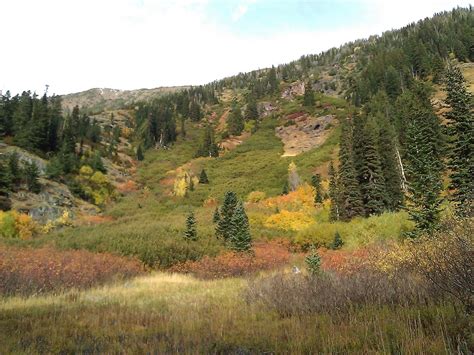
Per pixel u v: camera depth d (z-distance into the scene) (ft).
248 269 66.64
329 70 520.01
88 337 20.48
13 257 53.42
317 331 17.88
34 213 170.30
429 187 56.59
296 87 465.88
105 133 369.91
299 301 24.85
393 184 122.31
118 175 270.26
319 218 136.77
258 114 410.72
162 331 21.11
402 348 13.24
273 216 135.54
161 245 81.71
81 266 54.39
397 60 343.26
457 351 12.60
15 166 185.06
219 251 85.87
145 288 47.98
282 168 223.92
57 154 239.71
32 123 244.01
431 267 22.39
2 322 24.13
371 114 215.31
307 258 48.06
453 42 347.36
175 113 458.09
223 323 22.49
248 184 209.87
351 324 17.72
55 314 27.48
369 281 25.14
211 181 234.58
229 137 354.13
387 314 18.48
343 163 129.39
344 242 88.89
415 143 63.36
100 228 132.26
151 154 341.41
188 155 332.60
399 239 68.90
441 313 16.62
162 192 238.68
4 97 263.90
